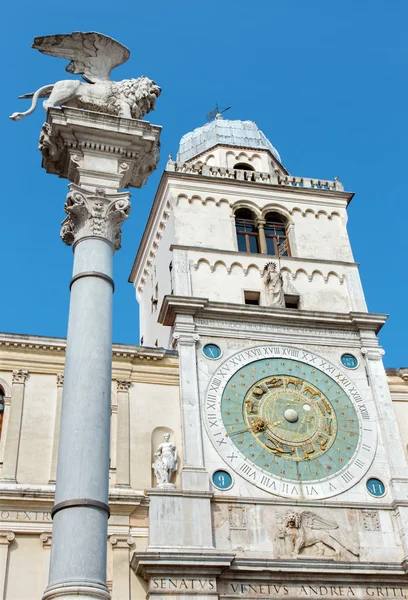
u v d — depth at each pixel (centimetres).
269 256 3612
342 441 3067
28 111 1791
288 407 3108
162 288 3803
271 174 3978
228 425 3002
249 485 2866
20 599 2477
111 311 1625
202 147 4372
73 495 1350
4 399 2914
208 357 3170
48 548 2591
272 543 2731
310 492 2897
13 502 2644
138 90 1962
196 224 3625
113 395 3044
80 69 1952
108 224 1753
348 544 2788
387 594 2694
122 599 2525
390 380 3372
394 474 3002
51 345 3053
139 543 2683
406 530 2848
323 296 3566
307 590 2641
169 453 2867
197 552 2583
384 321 3434
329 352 3328
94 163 1834
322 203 3900
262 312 3328
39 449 2822
